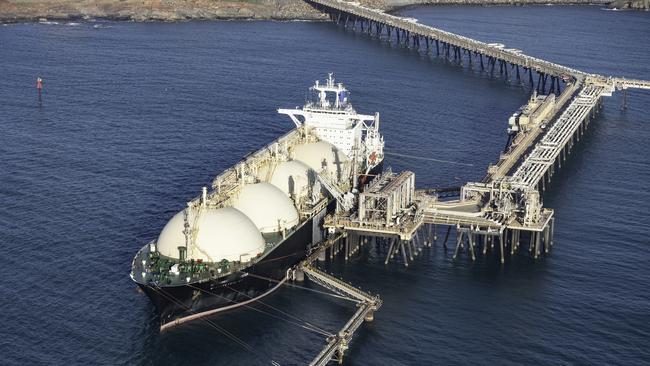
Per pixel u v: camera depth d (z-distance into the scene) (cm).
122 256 14125
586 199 17875
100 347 11600
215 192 14125
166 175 18038
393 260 14625
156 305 12044
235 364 11400
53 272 13525
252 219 13750
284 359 11575
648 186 18850
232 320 12500
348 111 18575
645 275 14238
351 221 14438
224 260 12438
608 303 13250
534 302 13262
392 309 12962
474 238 15525
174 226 12900
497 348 11956
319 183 15062
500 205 15112
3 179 17488
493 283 13875
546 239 14950
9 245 14388
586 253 15062
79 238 14750
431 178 18662
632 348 12012
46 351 11431
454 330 12406
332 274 14062
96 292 12975
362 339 12094
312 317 12669
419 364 11525
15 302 12581
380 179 15325
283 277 13700
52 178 17650
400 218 14662
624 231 16100
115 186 17288
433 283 13825
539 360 11681
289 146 16712
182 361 11412
